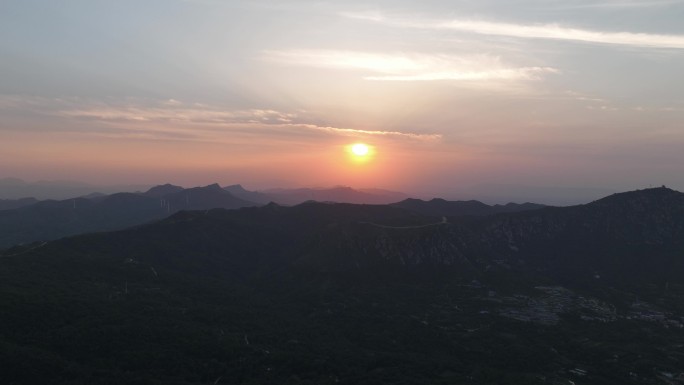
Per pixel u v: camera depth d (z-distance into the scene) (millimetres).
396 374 175625
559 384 176375
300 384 163625
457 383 168750
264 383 164625
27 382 151125
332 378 170875
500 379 175875
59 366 159250
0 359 154875
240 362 177875
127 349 177375
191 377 166000
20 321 185125
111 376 159500
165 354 176375
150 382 158000
